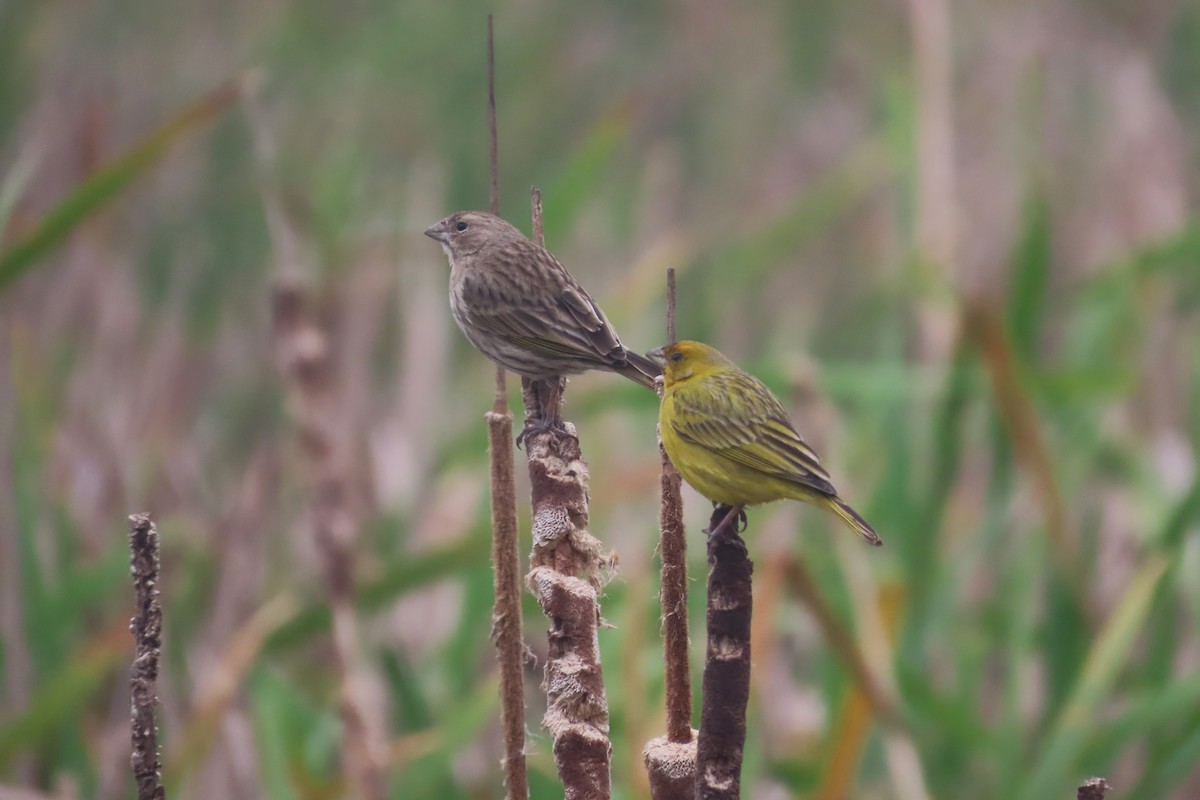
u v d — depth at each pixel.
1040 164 15.28
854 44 21.64
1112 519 13.01
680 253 16.03
